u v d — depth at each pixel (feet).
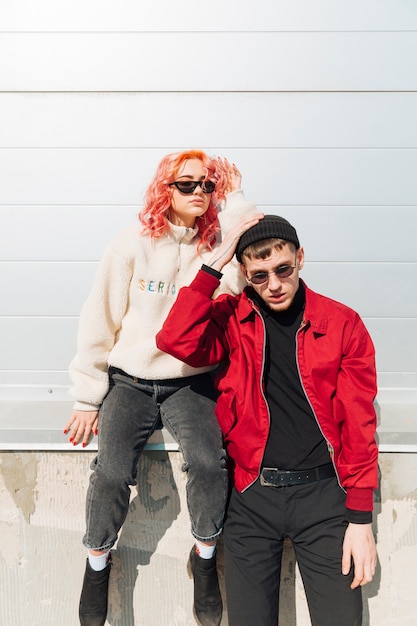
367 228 7.64
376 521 6.69
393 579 6.76
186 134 7.52
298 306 5.66
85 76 7.40
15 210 7.65
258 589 5.69
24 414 7.11
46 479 6.70
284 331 5.65
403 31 7.25
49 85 7.41
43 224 7.68
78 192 7.63
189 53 7.35
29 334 7.84
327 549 5.65
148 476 6.62
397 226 7.63
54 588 6.91
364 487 5.47
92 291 6.26
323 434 5.59
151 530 6.72
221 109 7.47
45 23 7.29
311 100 7.43
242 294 5.84
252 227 5.46
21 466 6.68
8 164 7.57
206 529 5.82
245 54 7.34
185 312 5.51
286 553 6.70
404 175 7.53
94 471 5.93
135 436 6.00
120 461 5.80
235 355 5.82
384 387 7.81
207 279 5.52
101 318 6.23
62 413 7.13
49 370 7.88
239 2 7.24
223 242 5.58
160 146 7.54
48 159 7.56
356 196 7.59
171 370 6.18
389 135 7.46
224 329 5.89
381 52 7.30
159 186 6.20
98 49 7.35
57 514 6.76
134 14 7.28
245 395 5.63
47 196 7.63
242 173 7.57
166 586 6.81
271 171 7.56
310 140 7.50
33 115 7.48
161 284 6.24
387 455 6.61
